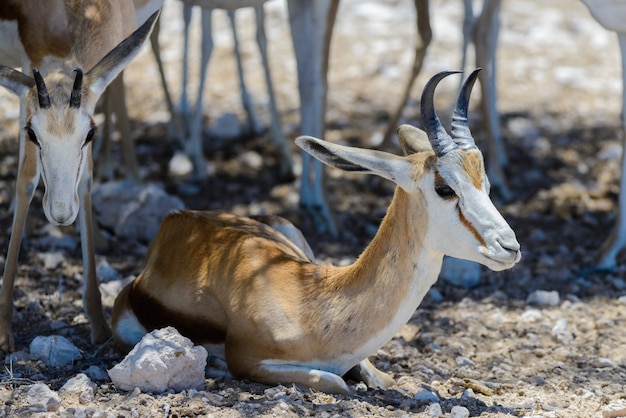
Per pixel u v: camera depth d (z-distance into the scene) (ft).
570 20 169.58
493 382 64.23
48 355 64.23
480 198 54.70
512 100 138.92
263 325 58.39
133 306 65.41
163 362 57.26
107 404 56.13
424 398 58.85
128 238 92.22
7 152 109.91
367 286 57.82
